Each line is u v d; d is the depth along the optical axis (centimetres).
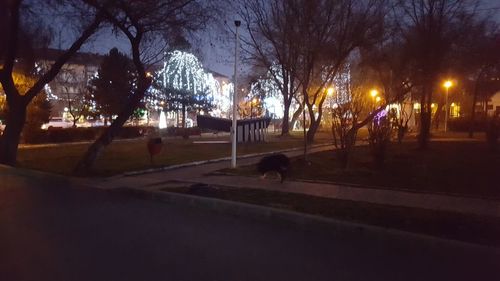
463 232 723
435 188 1126
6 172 1591
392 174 1365
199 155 2061
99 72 4116
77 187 1281
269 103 5528
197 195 1054
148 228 796
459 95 5197
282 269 583
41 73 2391
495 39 2784
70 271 568
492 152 2042
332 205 929
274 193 1073
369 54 2475
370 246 694
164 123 4631
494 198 988
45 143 3122
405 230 734
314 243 709
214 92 4844
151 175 1448
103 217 887
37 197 1119
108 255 636
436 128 4662
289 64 1848
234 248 676
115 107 4069
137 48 1589
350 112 1738
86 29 1689
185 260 616
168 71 3634
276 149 2430
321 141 3105
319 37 1728
